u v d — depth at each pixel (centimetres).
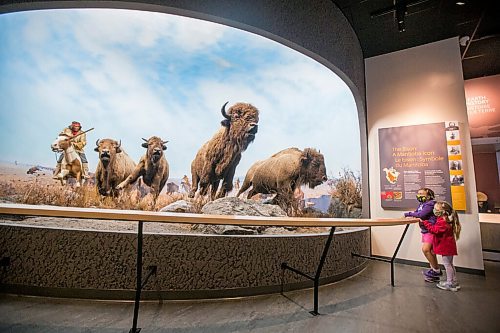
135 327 158
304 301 218
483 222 491
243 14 252
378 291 252
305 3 303
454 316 196
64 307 188
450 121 369
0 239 208
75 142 326
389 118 416
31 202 297
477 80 513
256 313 191
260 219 158
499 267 376
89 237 208
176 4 226
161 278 208
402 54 421
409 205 377
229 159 416
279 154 434
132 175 363
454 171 355
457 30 378
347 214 425
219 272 218
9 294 204
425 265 360
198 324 171
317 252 262
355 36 399
